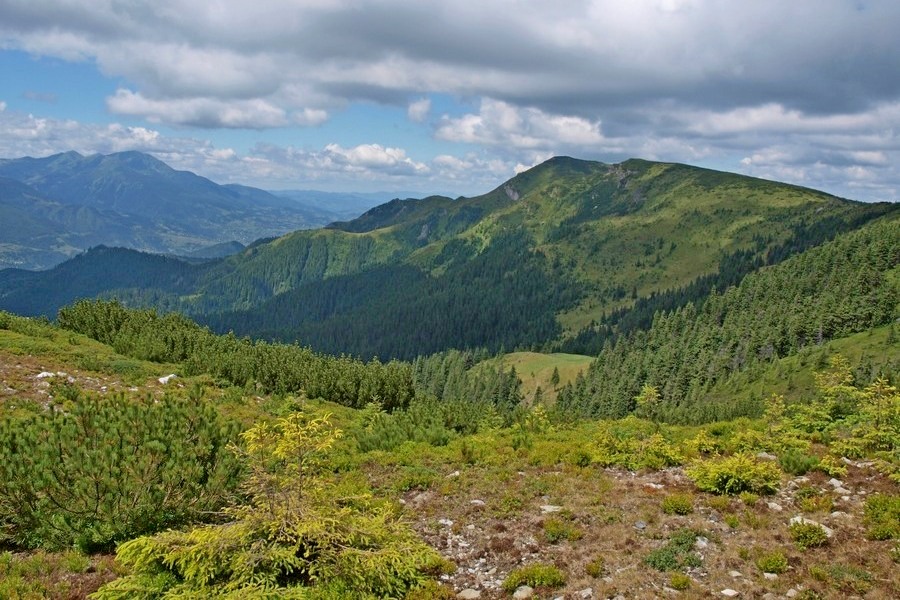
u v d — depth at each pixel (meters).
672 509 13.16
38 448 11.58
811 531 11.20
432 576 10.80
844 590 9.33
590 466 17.41
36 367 24.48
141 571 9.23
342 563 9.31
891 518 11.59
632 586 9.87
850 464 15.59
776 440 17.86
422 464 18.45
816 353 135.88
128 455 11.44
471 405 31.55
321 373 34.72
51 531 10.62
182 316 41.75
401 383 36.06
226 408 24.56
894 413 16.97
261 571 9.10
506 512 13.76
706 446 18.41
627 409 145.62
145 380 26.12
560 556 11.27
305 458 10.83
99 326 35.97
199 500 11.58
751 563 10.51
